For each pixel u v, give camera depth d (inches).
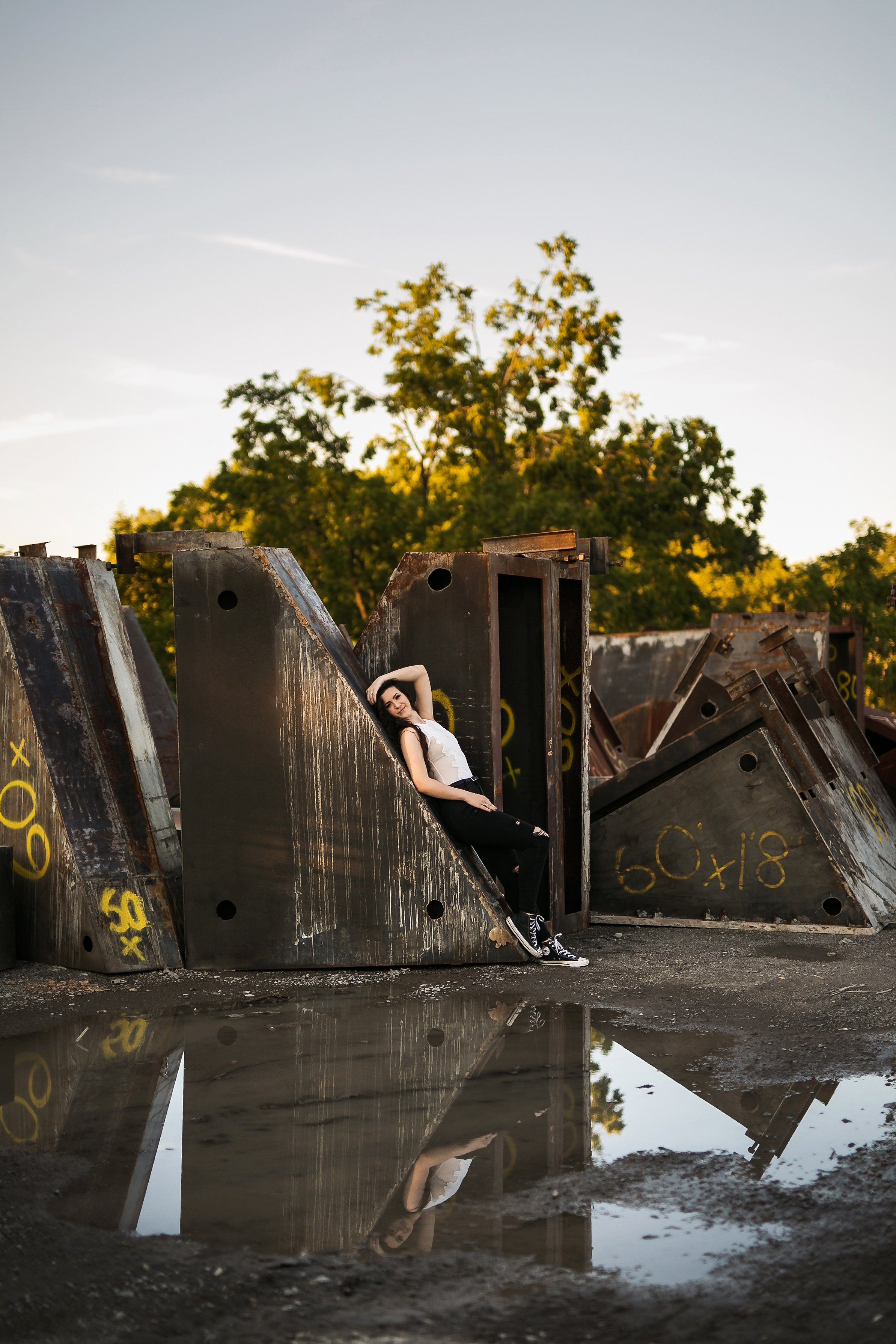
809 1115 139.3
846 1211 110.9
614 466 1207.6
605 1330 90.3
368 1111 144.5
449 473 1373.0
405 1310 94.3
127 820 251.3
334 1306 95.4
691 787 283.9
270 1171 124.9
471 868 238.8
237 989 220.2
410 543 1141.7
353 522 1152.2
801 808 272.5
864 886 277.4
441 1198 116.6
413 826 234.1
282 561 253.1
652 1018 189.2
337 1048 174.9
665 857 286.2
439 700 256.8
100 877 240.1
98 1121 142.8
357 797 236.7
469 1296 96.4
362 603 1178.6
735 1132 134.1
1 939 238.4
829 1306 93.0
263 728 241.0
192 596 244.7
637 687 572.4
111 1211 115.3
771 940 259.9
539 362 1304.1
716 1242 105.2
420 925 234.1
